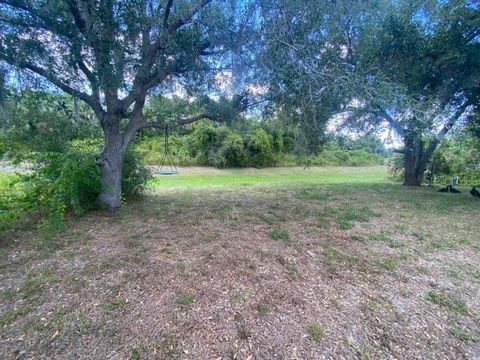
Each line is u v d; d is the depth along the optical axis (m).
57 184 3.39
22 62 3.03
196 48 3.75
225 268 2.46
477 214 4.75
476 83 5.45
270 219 4.09
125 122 5.05
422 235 3.52
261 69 3.59
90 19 2.89
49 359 1.47
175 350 1.55
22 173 3.74
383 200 5.98
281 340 1.65
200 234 3.31
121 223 3.68
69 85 3.52
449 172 10.67
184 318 1.81
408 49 4.89
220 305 1.95
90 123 4.68
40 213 3.77
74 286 2.13
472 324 1.84
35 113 3.77
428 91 5.43
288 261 2.64
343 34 4.07
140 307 1.90
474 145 7.86
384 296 2.12
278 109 4.75
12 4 2.92
